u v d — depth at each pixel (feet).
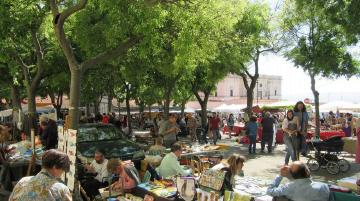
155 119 86.63
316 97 63.41
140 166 32.24
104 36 33.14
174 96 120.57
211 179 21.15
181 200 22.09
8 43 43.96
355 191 20.47
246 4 69.26
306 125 36.76
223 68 77.87
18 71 61.11
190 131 82.38
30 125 51.90
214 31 36.70
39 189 11.89
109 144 36.22
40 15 38.70
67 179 20.95
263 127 58.23
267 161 48.34
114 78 76.07
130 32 31.22
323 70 59.67
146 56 40.83
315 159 40.06
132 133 94.99
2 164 31.12
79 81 28.55
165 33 34.24
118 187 25.02
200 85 96.43
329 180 35.45
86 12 35.01
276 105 117.19
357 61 62.49
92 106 150.61
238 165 21.61
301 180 18.03
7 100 136.87
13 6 35.76
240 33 72.54
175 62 37.91
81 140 36.55
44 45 57.62
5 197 29.12
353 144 44.42
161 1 29.53
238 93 254.06
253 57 86.38
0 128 32.19
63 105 155.53
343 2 35.22
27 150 35.99
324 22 55.36
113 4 28.60
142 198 24.16
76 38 36.50
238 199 18.92
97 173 28.71
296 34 61.05
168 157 27.48
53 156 12.28
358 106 117.39
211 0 34.47
